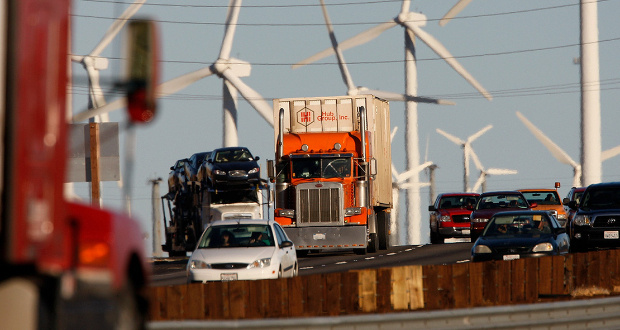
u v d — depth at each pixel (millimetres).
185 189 173625
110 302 28969
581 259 77500
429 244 160375
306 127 137625
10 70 25531
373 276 68188
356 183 134375
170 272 121938
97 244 28922
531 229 96188
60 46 27016
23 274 26094
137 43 24312
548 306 62625
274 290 67375
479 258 92625
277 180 136000
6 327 26203
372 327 57500
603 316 62219
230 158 162000
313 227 133750
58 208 26969
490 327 58281
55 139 26781
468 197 168625
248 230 84500
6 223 25281
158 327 55844
